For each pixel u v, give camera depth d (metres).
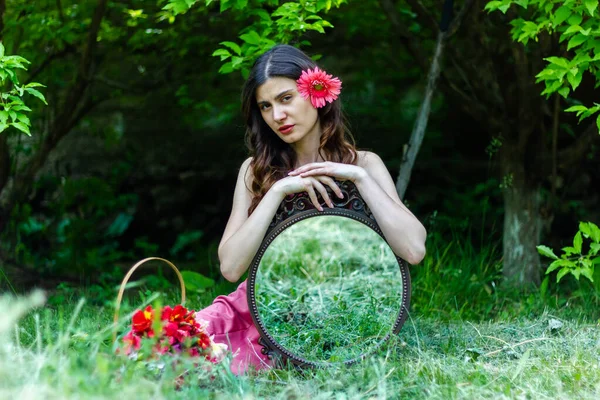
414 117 6.95
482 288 4.36
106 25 5.23
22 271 5.35
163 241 6.82
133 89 5.95
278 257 3.59
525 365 2.80
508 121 4.58
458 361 2.87
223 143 6.90
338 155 3.12
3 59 3.06
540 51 4.31
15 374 2.18
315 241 3.64
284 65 2.95
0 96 3.12
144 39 5.27
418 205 6.54
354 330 3.05
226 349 2.76
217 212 6.90
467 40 5.41
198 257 6.36
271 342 2.95
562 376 2.68
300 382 2.70
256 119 3.12
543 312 3.76
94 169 6.81
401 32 4.60
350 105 6.93
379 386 2.46
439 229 5.54
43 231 6.07
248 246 2.91
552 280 4.70
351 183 2.96
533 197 4.57
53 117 5.61
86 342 2.61
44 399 2.04
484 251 4.73
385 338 2.99
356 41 6.75
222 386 2.54
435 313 3.93
